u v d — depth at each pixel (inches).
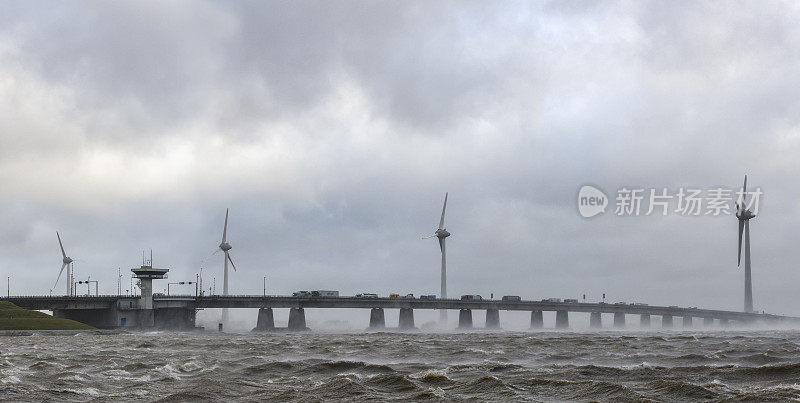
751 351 4685.0
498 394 2657.5
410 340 6948.8
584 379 3048.7
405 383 2920.8
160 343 6658.5
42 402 2603.3
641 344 5698.8
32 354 4933.6
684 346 5378.9
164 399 2640.3
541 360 4165.8
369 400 2556.6
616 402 2440.9
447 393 2701.8
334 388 2819.9
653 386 2748.5
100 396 2743.6
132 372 3567.9
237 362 4052.7
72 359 4372.5
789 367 3122.5
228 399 2628.0
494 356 4451.3
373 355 4643.2
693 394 2559.1
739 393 2518.5
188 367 3784.5
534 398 2566.4
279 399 2613.2
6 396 2728.8
